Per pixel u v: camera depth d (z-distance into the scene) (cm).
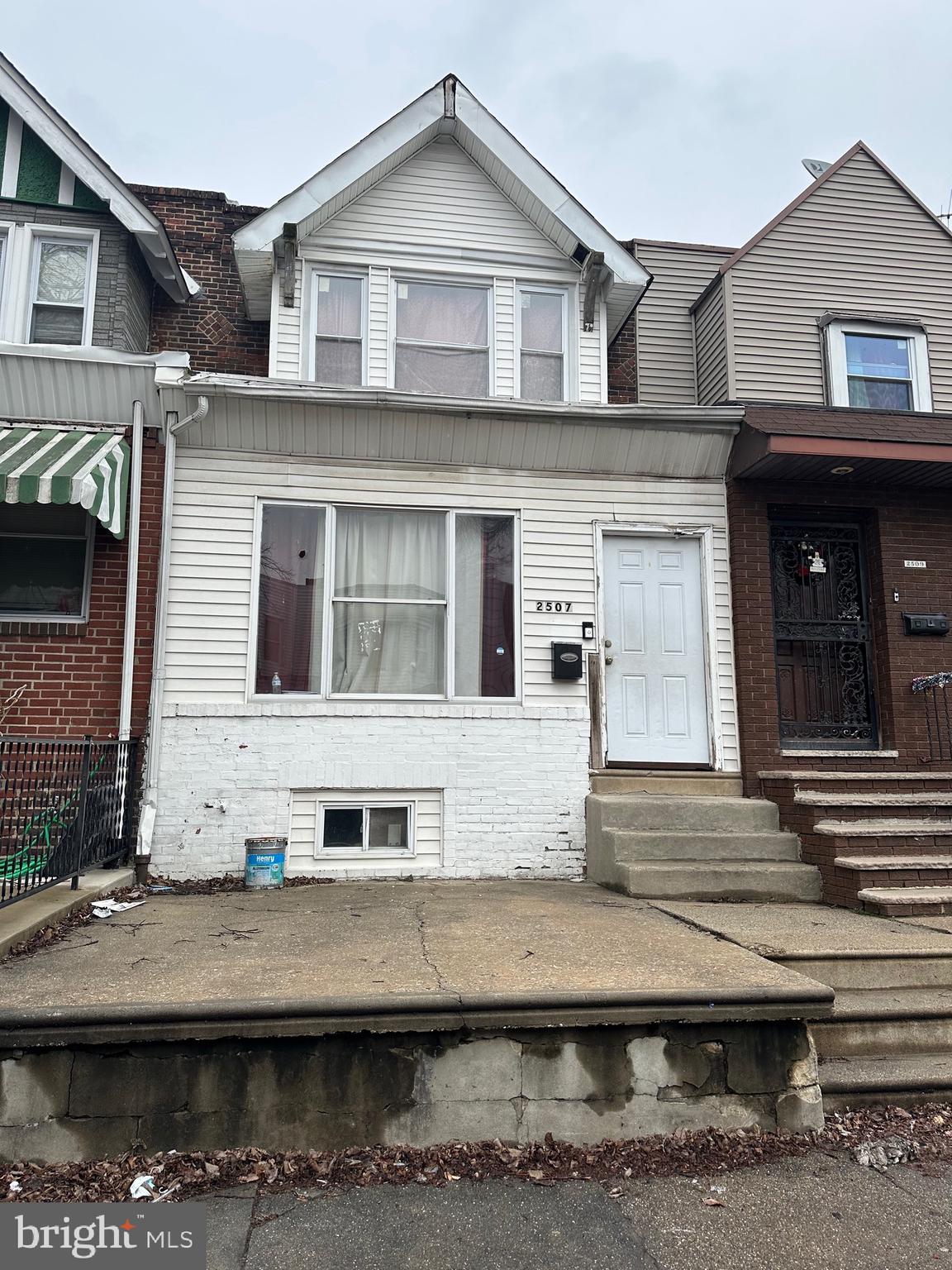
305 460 756
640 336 1009
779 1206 307
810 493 809
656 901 623
